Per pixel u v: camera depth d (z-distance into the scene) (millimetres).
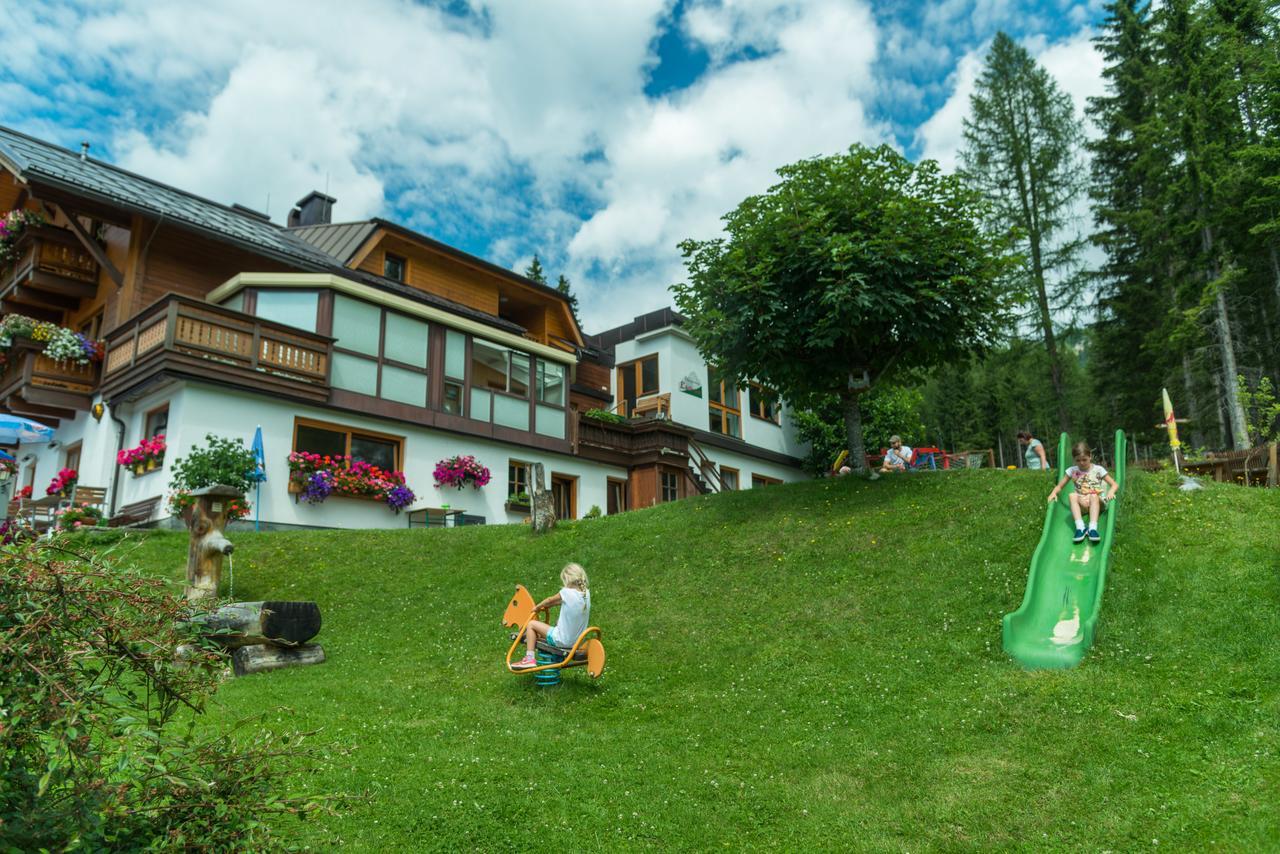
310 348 20031
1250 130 34844
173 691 3697
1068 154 38656
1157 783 6262
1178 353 35375
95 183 20312
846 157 15234
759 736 7754
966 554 11688
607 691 9117
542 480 16531
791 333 15484
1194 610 9086
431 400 22531
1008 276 34688
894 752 7184
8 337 20547
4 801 3143
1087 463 11789
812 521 14102
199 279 21984
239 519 18062
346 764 7012
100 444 20188
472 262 27562
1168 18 36250
